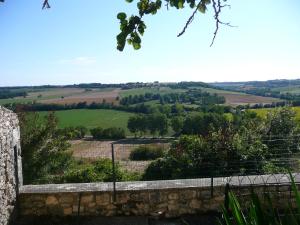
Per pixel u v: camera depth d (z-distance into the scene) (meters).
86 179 12.09
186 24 2.94
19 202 7.23
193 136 10.95
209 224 6.85
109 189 7.25
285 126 15.66
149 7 2.98
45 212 7.25
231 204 2.26
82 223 7.00
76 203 7.24
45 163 14.36
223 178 7.66
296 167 8.16
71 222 7.06
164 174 10.70
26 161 14.13
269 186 7.14
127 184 7.51
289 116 15.99
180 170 10.27
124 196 7.24
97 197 7.24
